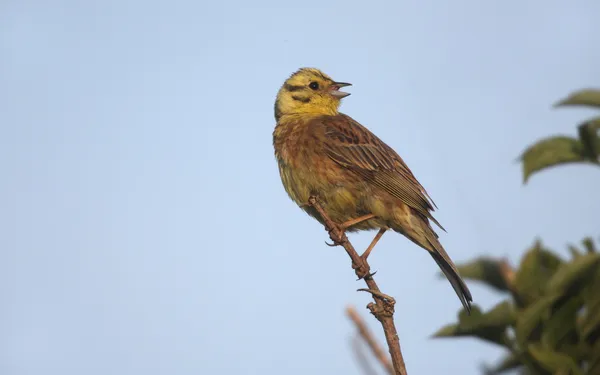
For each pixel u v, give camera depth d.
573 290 9.27
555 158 10.37
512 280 9.81
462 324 9.38
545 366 8.92
